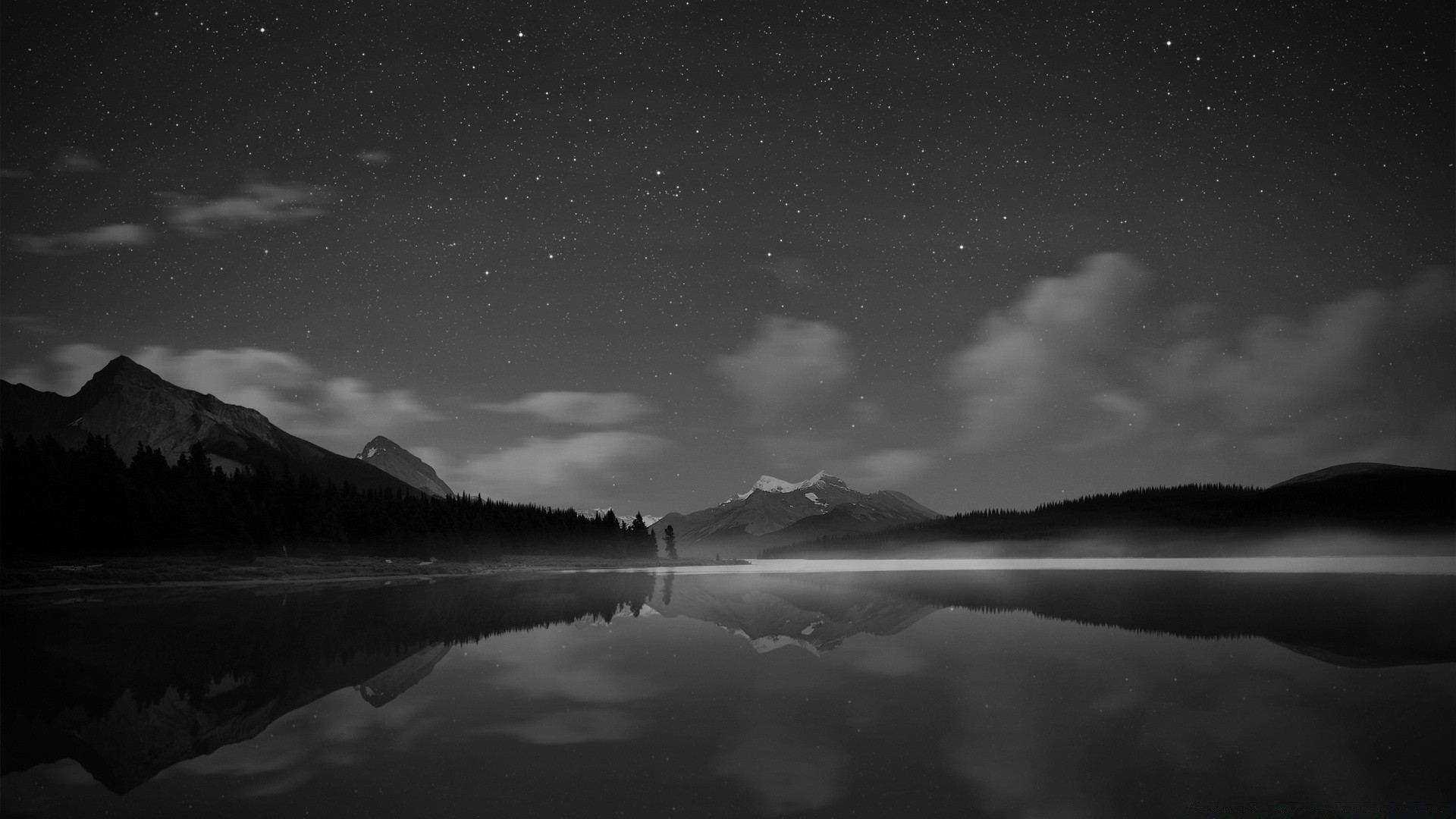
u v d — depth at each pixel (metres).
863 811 9.08
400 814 9.05
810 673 18.80
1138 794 9.73
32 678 18.61
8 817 9.19
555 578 79.94
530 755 11.57
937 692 16.28
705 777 10.43
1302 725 13.24
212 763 11.37
